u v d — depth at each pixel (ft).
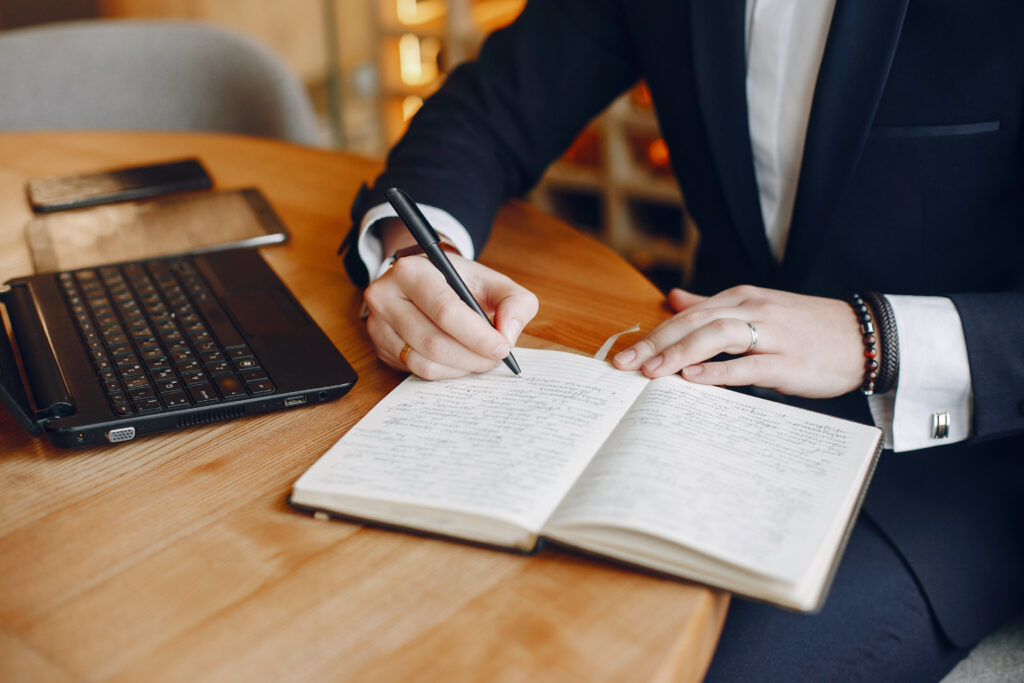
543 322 2.89
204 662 1.66
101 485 2.16
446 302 2.39
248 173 4.27
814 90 3.21
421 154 3.47
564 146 3.95
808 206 3.22
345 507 2.01
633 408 2.27
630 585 1.81
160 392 2.41
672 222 8.99
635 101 8.13
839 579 2.78
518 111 3.74
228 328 2.75
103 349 2.62
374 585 1.83
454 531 1.93
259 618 1.75
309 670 1.63
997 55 2.98
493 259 3.38
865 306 2.67
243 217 3.65
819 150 3.14
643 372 2.48
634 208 8.88
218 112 5.63
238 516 2.04
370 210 3.14
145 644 1.70
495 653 1.66
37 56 5.53
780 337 2.59
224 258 3.24
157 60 5.61
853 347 2.63
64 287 2.99
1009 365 2.61
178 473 2.20
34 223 3.66
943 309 2.64
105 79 5.61
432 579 1.84
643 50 3.63
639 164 8.59
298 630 1.72
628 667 1.62
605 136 8.46
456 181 3.34
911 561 2.80
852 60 3.03
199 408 2.35
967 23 2.95
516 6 9.37
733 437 2.13
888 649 2.68
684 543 1.75
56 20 10.08
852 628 2.68
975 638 2.81
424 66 10.05
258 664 1.65
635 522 1.78
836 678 2.62
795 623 2.68
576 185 8.93
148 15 10.67
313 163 4.39
